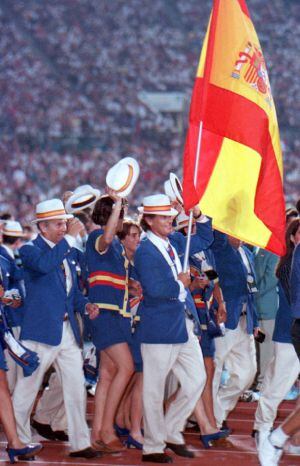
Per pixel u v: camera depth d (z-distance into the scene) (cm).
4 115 11656
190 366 2259
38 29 13812
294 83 13350
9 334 2170
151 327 2197
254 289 2611
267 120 2191
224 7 2191
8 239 3394
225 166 2184
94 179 10412
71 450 2281
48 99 12106
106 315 2319
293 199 10112
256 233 2170
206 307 2472
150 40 13900
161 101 11938
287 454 2309
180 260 2402
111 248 2338
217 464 2231
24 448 2202
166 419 2317
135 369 2383
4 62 12744
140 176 10500
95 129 11600
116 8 14300
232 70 2186
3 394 2197
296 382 3247
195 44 14012
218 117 2184
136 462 2241
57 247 2205
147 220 2227
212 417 2459
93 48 13588
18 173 10138
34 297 2242
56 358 2266
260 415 2459
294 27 14625
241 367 2603
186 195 2158
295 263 2075
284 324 2400
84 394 2281
